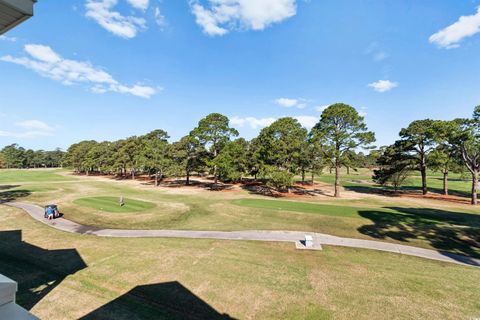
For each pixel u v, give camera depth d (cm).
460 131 2803
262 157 3828
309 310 816
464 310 816
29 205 2545
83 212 2259
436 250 1380
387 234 1661
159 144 4709
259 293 917
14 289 229
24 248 1362
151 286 963
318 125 3669
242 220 2056
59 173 8206
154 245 1415
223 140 4372
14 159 11788
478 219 2067
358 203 2931
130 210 2384
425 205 2798
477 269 1129
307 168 3991
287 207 2555
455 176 8131
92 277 1033
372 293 919
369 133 3212
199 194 3625
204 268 1118
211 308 827
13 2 282
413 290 939
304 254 1302
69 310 807
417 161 3791
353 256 1283
